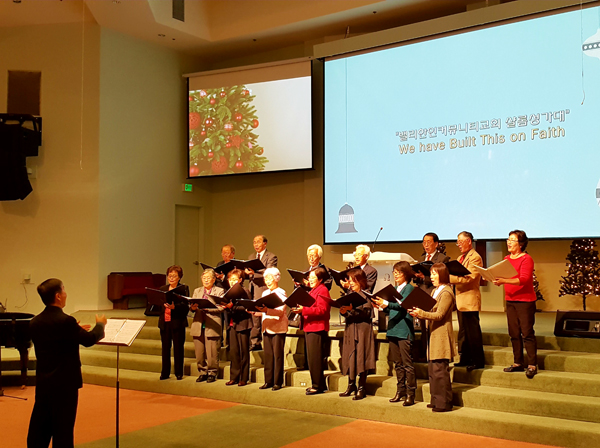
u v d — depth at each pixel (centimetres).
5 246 1041
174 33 1110
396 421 548
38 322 412
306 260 1150
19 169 997
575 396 527
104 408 622
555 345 625
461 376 598
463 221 912
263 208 1211
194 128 1191
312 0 1038
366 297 593
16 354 834
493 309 922
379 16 1028
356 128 1020
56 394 404
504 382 573
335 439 500
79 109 1066
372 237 997
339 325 742
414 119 964
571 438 470
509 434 496
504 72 884
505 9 877
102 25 1072
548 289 912
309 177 1138
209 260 1262
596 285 798
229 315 672
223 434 520
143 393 696
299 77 1109
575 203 823
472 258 603
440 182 935
